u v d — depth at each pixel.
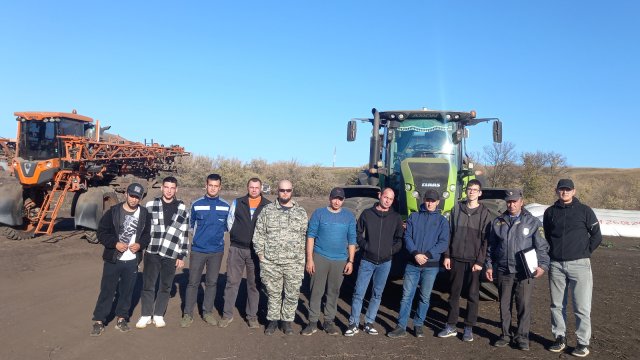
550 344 5.95
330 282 6.22
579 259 5.59
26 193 12.94
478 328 6.63
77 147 13.27
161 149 18.70
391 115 9.23
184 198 22.88
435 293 8.66
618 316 7.11
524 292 5.79
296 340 5.97
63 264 9.82
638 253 13.52
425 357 5.48
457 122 9.32
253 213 6.40
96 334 5.82
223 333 6.15
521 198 5.88
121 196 15.70
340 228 6.18
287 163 34.81
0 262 9.37
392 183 9.12
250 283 6.41
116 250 5.83
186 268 10.20
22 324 6.08
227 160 33.44
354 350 5.66
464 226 6.11
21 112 13.12
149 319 6.25
